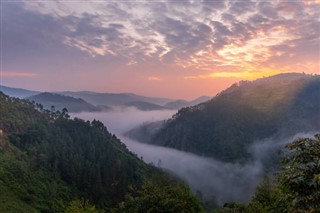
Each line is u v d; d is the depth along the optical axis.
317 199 9.92
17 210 72.88
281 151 11.84
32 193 87.88
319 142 10.88
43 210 82.44
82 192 109.50
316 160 10.34
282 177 10.91
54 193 94.00
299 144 10.92
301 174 10.31
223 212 35.12
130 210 24.70
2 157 100.38
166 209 24.00
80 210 35.16
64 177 112.56
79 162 119.44
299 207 10.27
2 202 73.06
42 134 134.75
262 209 29.02
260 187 31.75
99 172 116.56
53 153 118.94
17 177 90.81
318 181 9.86
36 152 116.81
